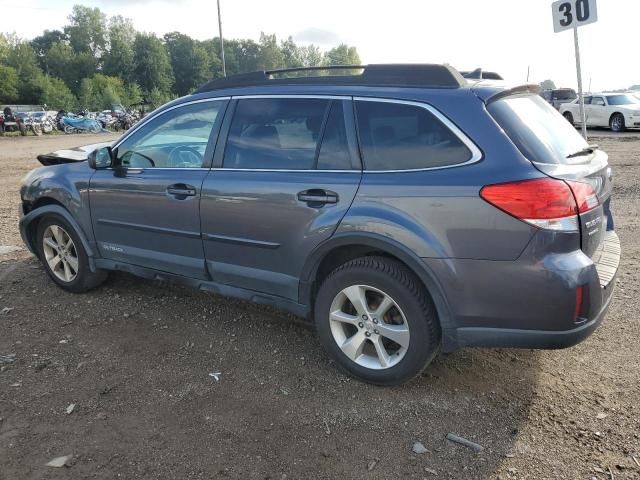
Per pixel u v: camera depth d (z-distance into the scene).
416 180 2.99
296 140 3.48
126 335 4.01
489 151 2.84
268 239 3.52
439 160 2.97
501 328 2.89
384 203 3.05
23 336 3.98
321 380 3.41
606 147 15.88
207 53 121.50
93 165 4.34
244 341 3.92
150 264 4.23
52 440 2.84
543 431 2.90
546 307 2.75
